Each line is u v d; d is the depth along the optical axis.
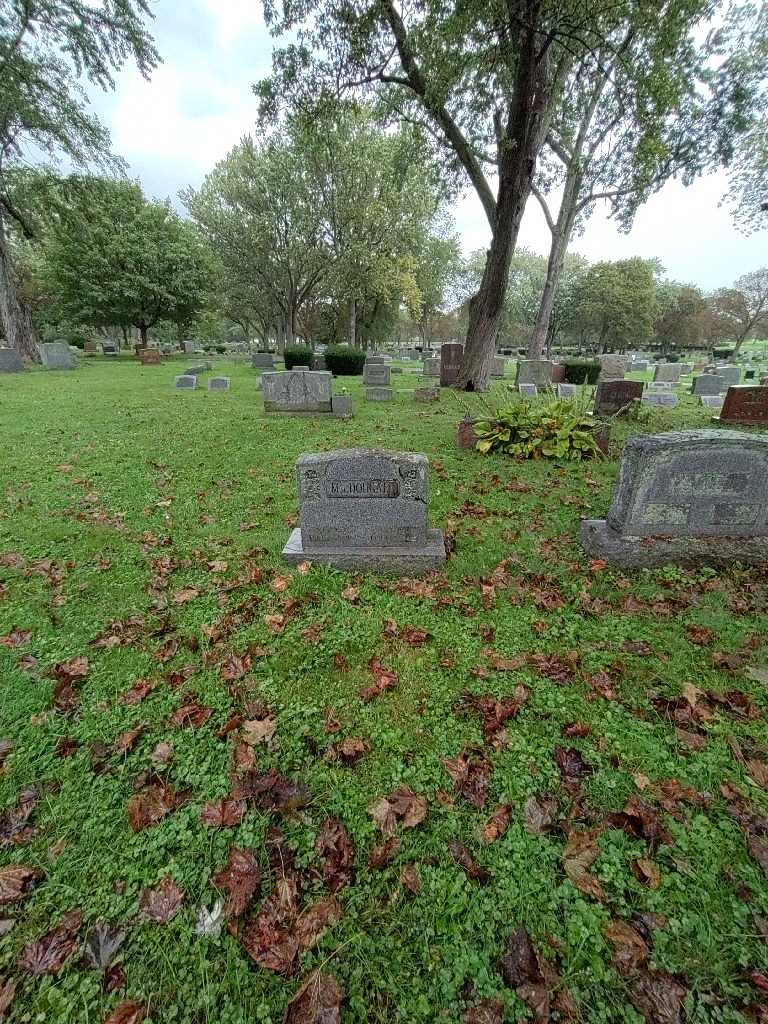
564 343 75.31
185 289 28.78
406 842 1.84
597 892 1.67
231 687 2.62
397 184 16.81
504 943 1.54
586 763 2.17
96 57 17.44
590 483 5.98
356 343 40.59
